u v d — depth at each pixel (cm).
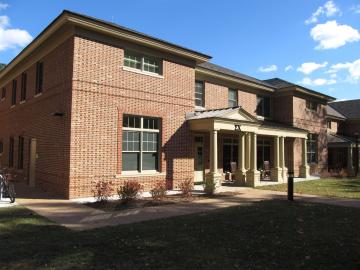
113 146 1425
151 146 1588
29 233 782
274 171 2197
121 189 1294
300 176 2550
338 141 3281
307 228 851
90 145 1353
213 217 988
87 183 1338
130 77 1502
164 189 1394
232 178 2128
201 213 1064
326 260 608
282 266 575
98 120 1382
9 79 2194
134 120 1529
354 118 3812
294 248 678
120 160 1444
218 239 740
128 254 629
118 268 556
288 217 991
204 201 1329
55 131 1448
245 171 1900
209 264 579
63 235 765
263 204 1248
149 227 853
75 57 1330
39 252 637
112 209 1123
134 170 1517
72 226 866
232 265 576
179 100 1706
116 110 1443
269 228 848
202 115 1741
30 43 1623
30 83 1808
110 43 1441
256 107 2488
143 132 1558
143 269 553
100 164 1380
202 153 2016
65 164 1333
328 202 1325
